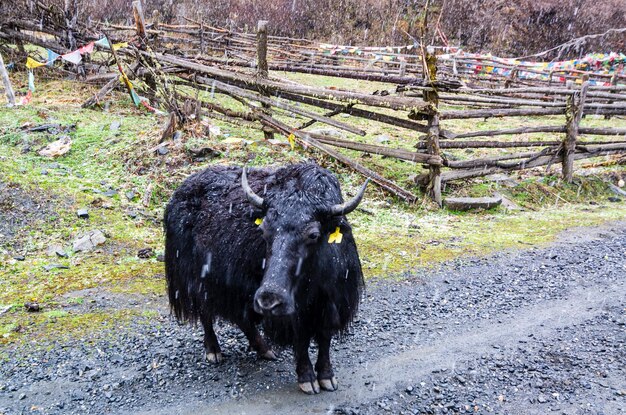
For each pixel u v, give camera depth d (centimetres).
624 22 2594
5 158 800
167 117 958
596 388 412
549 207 927
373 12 2614
